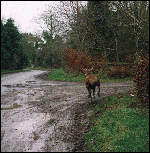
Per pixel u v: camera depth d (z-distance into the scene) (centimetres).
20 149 561
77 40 2341
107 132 602
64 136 625
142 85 776
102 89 1269
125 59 2191
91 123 696
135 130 588
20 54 4338
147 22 1407
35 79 2208
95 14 2203
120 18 1970
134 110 733
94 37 2320
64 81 1900
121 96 976
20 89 1498
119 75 1903
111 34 2269
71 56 2255
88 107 882
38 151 545
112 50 2338
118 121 662
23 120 790
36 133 663
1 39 3759
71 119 762
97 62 2084
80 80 1853
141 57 791
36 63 6031
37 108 950
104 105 867
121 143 528
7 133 670
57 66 5097
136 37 1605
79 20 2269
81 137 605
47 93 1299
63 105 966
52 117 806
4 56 3816
